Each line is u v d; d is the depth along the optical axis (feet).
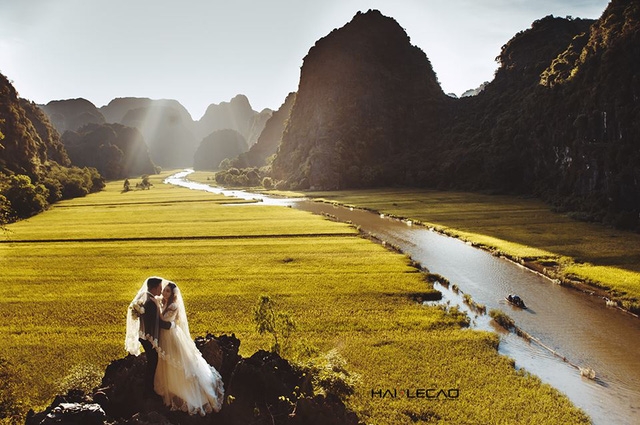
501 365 91.56
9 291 143.23
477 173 487.20
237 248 207.41
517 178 431.02
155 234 244.22
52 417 27.99
